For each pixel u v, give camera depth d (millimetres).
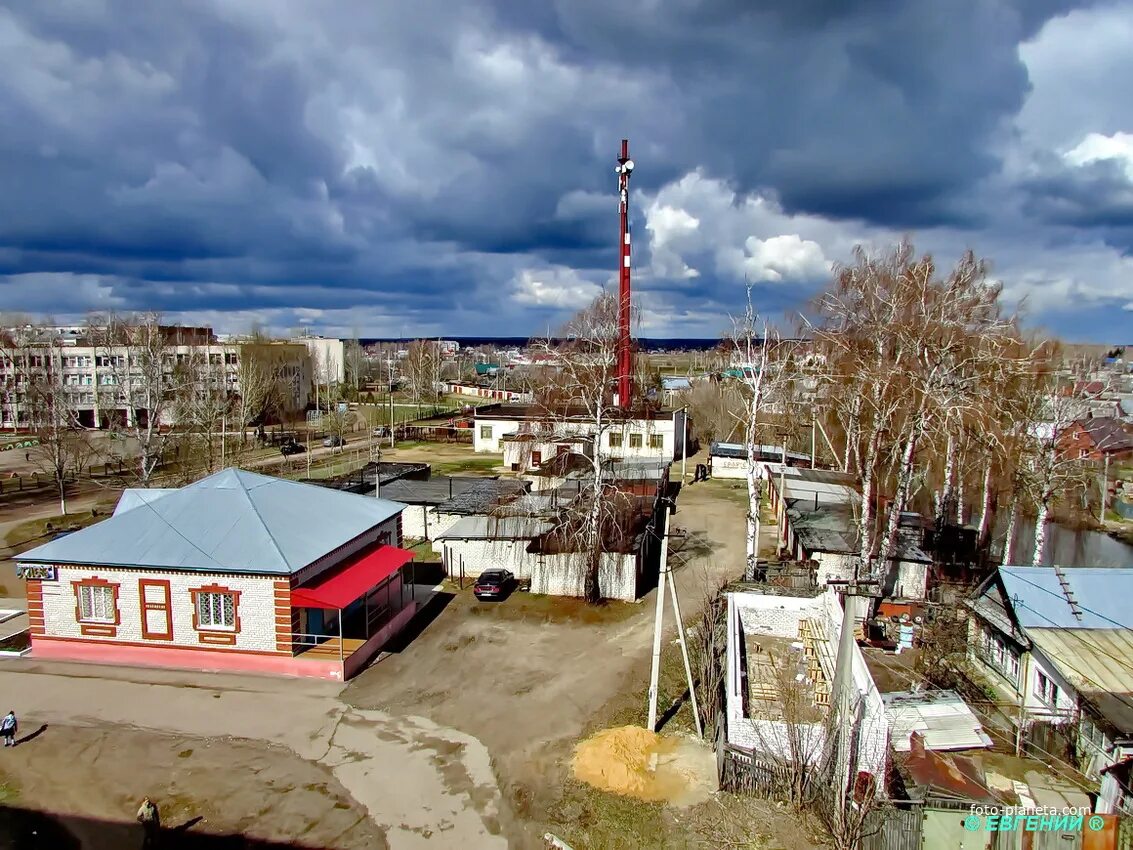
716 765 18734
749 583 29547
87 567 25109
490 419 72812
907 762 17188
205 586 24578
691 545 40531
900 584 31844
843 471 50594
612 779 18078
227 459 58281
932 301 32188
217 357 97688
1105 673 19578
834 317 43375
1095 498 52812
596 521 31219
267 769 18812
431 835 16219
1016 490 38469
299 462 66812
